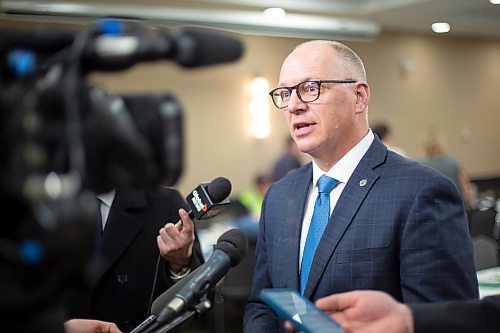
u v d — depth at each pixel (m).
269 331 1.66
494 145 9.83
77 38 0.75
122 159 0.76
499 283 2.40
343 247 1.55
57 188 0.70
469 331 1.05
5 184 0.69
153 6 5.96
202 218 1.54
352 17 7.43
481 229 4.95
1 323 0.72
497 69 9.86
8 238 0.70
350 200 1.58
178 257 1.59
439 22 8.02
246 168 7.17
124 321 1.73
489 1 7.11
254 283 1.80
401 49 8.58
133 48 0.73
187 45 0.74
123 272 1.75
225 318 5.52
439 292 1.42
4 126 0.71
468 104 9.44
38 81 0.73
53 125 0.72
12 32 0.76
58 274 0.72
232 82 7.04
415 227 1.48
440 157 5.94
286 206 1.75
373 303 1.00
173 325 1.17
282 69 1.63
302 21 6.91
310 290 1.56
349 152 1.63
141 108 0.78
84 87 0.76
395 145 8.49
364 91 1.64
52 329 0.76
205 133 6.87
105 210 1.79
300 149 1.62
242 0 6.36
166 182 0.79
